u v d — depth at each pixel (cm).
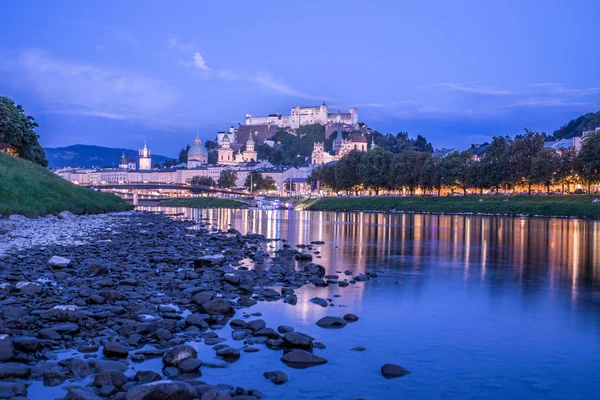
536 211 14362
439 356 1711
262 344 1769
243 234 7188
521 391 1447
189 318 1945
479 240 6362
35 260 3294
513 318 2206
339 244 5706
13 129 13500
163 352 1641
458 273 3506
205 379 1463
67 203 9144
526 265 3975
